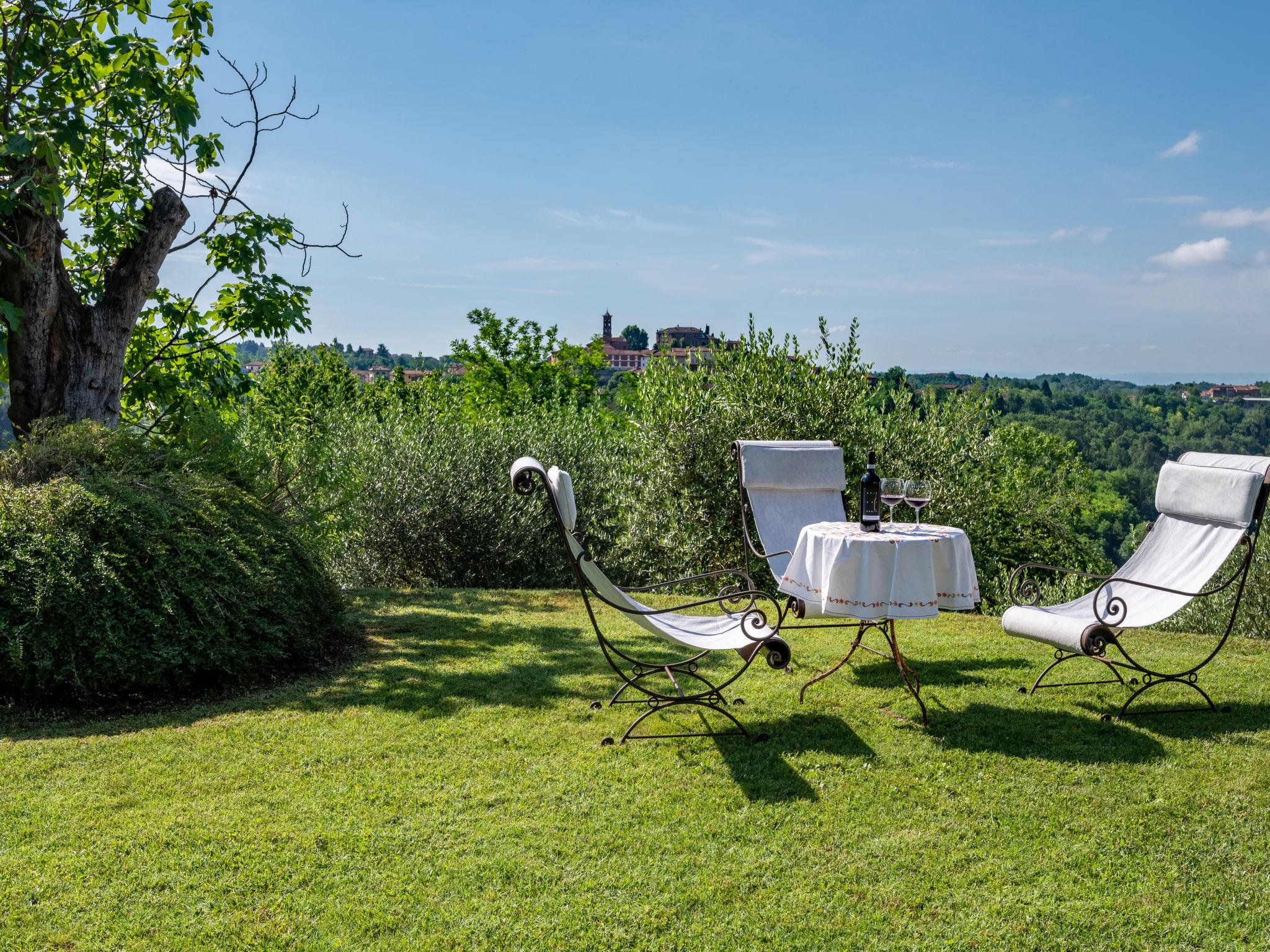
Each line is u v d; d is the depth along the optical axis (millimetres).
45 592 4277
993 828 3068
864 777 3516
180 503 5145
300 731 4078
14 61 6008
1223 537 4387
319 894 2631
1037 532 15406
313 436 8555
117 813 3182
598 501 12836
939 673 5016
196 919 2494
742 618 3932
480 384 28578
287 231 7688
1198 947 2387
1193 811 3191
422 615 6824
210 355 8211
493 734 4016
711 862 2828
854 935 2436
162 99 6504
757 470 5910
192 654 4594
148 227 6555
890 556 4012
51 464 5129
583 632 6195
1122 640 5867
